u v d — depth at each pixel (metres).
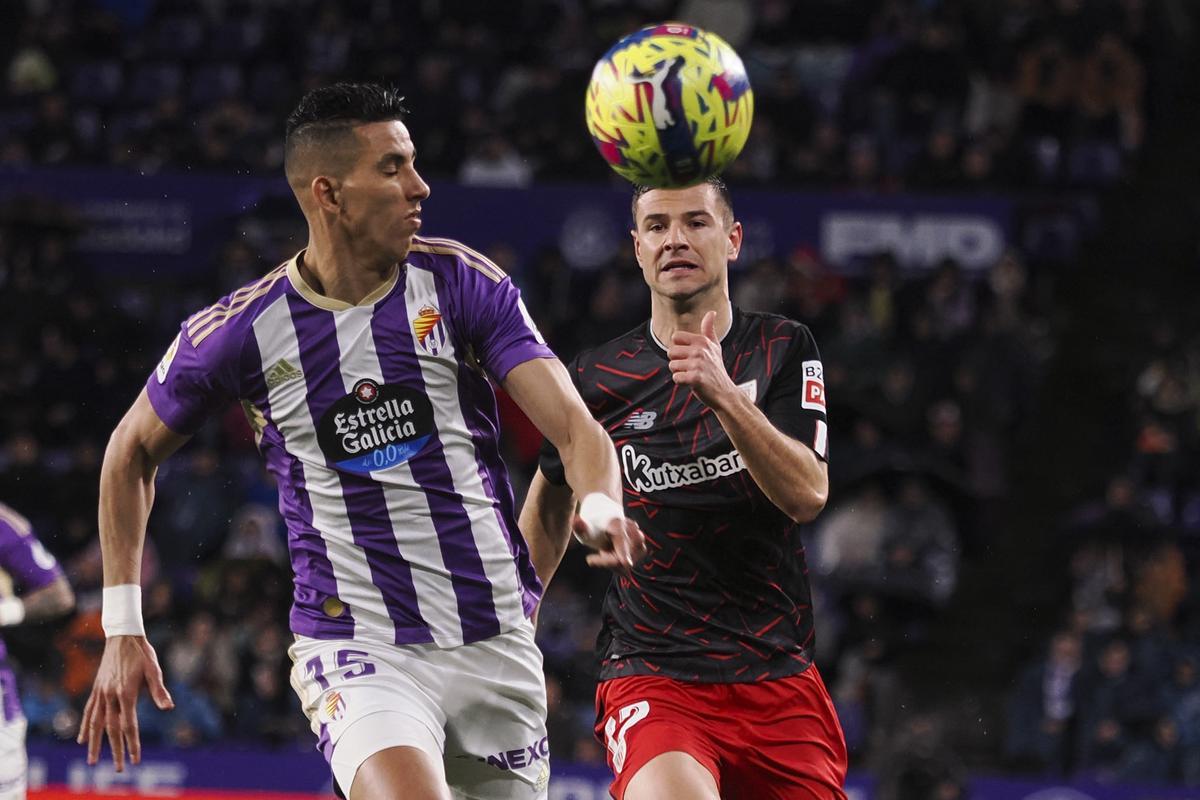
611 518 13.00
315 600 14.70
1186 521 44.91
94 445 46.91
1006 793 35.97
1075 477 47.88
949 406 45.84
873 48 55.19
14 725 22.22
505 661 14.84
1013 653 43.25
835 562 40.19
